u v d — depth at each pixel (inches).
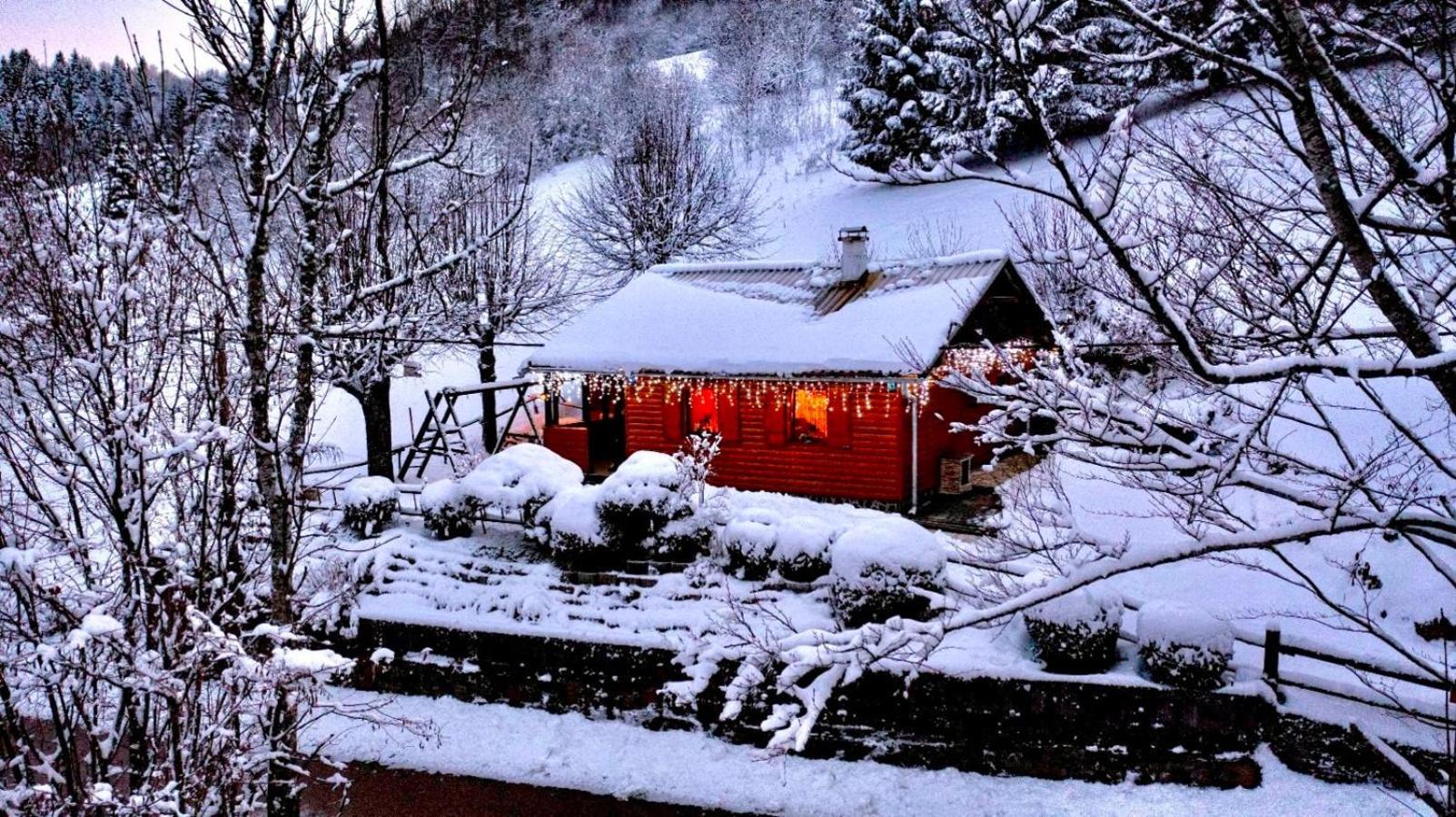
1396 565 477.7
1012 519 355.6
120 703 228.8
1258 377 206.4
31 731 284.8
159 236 250.7
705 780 397.1
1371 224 206.8
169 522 268.4
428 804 388.2
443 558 525.0
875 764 399.9
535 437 936.9
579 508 495.2
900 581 412.8
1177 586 509.4
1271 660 366.9
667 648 436.8
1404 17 202.7
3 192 241.0
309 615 343.0
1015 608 255.4
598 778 403.2
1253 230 291.7
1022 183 206.5
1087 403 262.2
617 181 1253.1
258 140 245.8
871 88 1235.9
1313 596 479.2
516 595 486.6
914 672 384.5
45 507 226.5
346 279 435.5
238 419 257.1
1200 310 287.6
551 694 455.5
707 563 484.1
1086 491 642.2
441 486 559.5
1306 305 253.0
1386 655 414.0
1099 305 400.8
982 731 389.7
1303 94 186.9
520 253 986.1
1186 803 355.6
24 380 227.8
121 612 233.6
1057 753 379.9
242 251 249.6
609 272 1227.9
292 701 265.0
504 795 394.0
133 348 241.8
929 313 671.1
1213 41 227.0
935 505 706.8
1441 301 225.9
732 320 745.0
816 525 468.8
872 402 687.7
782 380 668.1
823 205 1555.1
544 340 1032.8
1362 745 348.5
